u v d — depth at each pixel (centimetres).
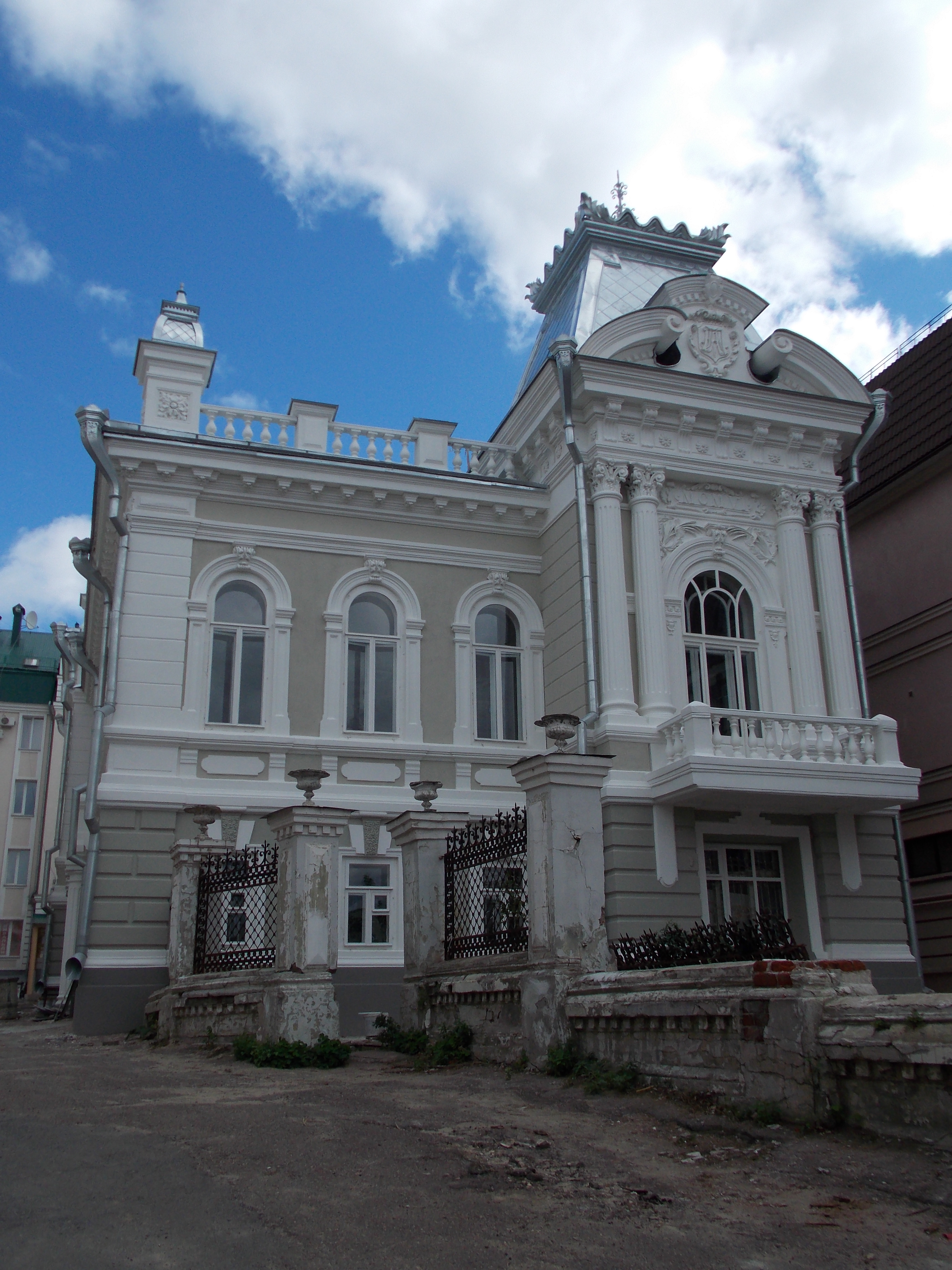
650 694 1680
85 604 2431
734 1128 671
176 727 1630
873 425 1898
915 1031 603
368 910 1661
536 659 1867
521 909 1057
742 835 1677
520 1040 988
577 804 1007
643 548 1745
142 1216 488
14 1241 447
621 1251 467
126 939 1515
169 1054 1168
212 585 1716
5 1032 1606
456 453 1947
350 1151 625
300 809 1147
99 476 1892
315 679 1733
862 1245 473
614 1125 714
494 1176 579
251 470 1739
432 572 1852
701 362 1873
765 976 709
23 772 4353
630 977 860
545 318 2281
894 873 1741
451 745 1770
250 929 1292
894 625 2214
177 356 1778
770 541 1869
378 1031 1417
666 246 2169
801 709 1780
